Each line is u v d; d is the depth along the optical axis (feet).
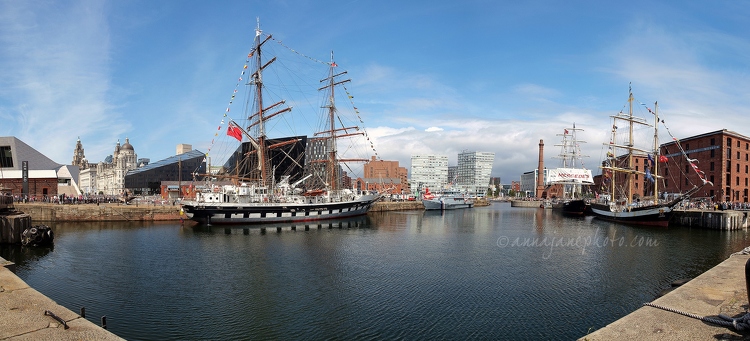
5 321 37.17
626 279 97.60
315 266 112.78
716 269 54.03
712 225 210.59
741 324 31.27
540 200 563.89
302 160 394.52
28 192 285.64
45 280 94.89
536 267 111.75
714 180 289.33
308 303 80.23
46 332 34.91
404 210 417.90
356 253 134.51
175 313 74.43
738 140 293.84
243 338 63.67
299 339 63.41
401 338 63.41
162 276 100.37
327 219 264.52
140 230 190.49
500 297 83.56
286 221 240.73
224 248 142.41
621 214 254.06
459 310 76.02
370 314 73.97
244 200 237.04
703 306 37.78
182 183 407.03
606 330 32.83
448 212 393.29
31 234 135.54
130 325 68.54
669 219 225.76
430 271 107.04
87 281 94.73
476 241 165.78
